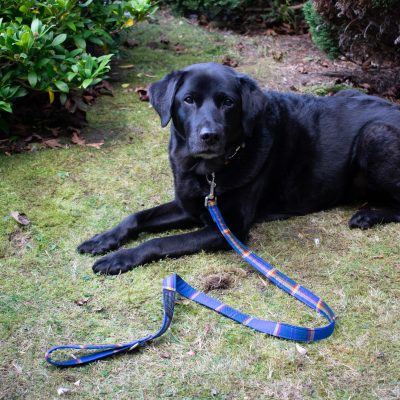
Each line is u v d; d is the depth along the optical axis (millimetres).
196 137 1466
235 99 1500
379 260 1504
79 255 1521
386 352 1244
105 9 2273
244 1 3125
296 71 2582
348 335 1285
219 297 1396
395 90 2383
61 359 1234
